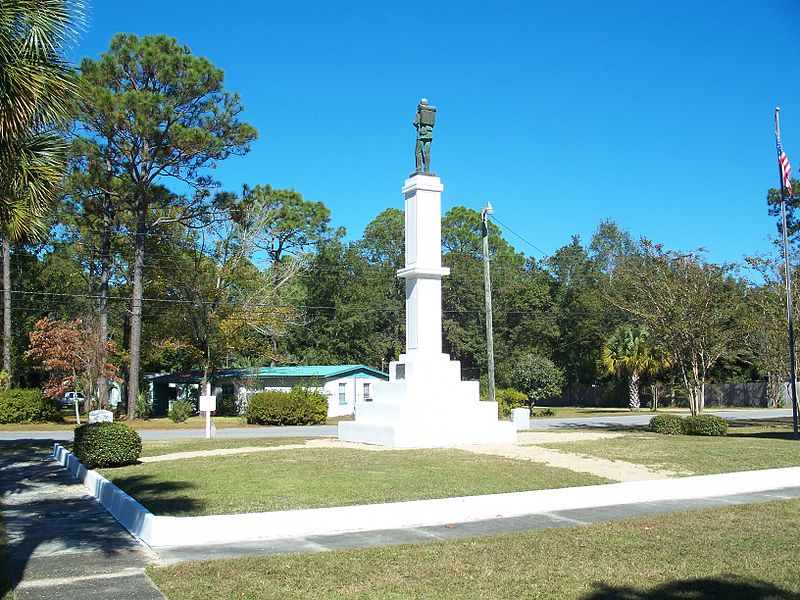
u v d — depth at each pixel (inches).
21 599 278.1
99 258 1765.5
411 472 576.4
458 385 822.5
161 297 1798.7
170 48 1478.8
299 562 326.6
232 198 1697.8
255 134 1544.0
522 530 401.4
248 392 1836.9
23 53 448.8
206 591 283.6
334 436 1018.1
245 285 1836.9
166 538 372.8
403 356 848.9
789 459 676.1
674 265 1155.3
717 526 402.0
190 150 1472.7
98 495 526.9
